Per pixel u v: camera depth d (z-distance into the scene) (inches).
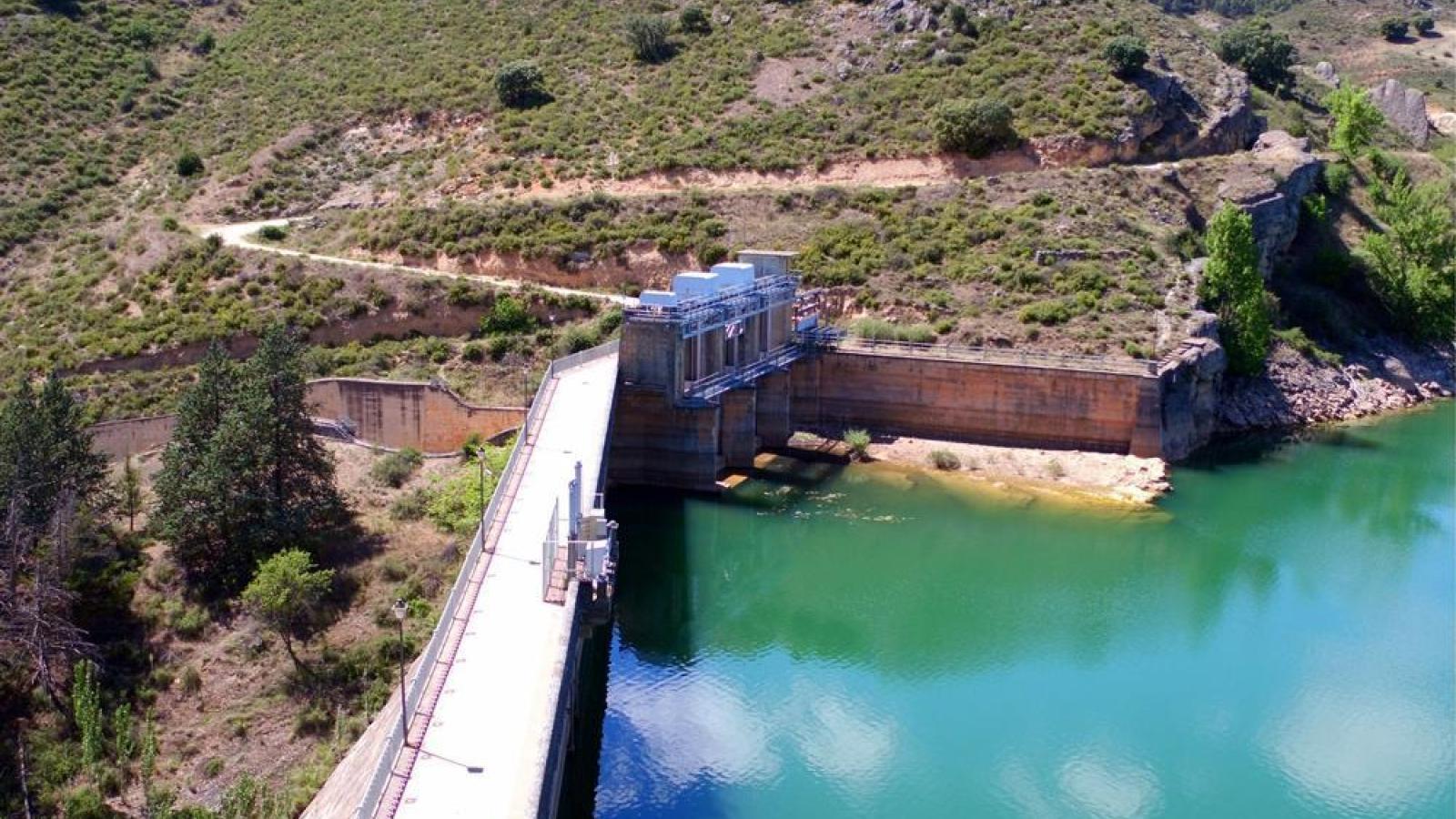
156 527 1785.2
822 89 4047.7
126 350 2765.7
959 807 1486.2
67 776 1411.2
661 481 2534.5
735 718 1696.6
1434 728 1681.8
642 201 3476.9
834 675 1825.8
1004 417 2768.2
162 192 3629.4
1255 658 1878.7
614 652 1892.2
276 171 3752.5
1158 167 3602.4
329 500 1937.7
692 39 4443.9
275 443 1841.8
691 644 1921.8
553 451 1971.0
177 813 1354.6
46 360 2741.1
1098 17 4256.9
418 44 4562.0
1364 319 3651.6
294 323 2896.2
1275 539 2333.9
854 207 3462.1
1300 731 1673.2
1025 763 1587.1
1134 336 2834.6
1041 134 3663.9
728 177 3649.1
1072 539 2320.4
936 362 2790.4
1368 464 2768.2
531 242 3280.0
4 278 3147.1
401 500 2049.7
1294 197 3713.1
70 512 1701.5
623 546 2252.7
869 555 2247.8
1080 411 2709.2
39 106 3843.5
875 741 1646.2
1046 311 2933.1
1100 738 1654.8
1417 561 2237.9
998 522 2383.1
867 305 3105.3
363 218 3496.6
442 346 2871.6
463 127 3991.1
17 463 1669.5
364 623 1717.5
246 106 4160.9
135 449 2276.1
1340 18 6889.8
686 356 2568.9
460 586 1429.6
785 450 2778.1
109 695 1549.0
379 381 2413.9
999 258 3171.8
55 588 1569.9
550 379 2397.9
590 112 3998.5
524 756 1119.0
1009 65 3978.8
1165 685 1797.5
